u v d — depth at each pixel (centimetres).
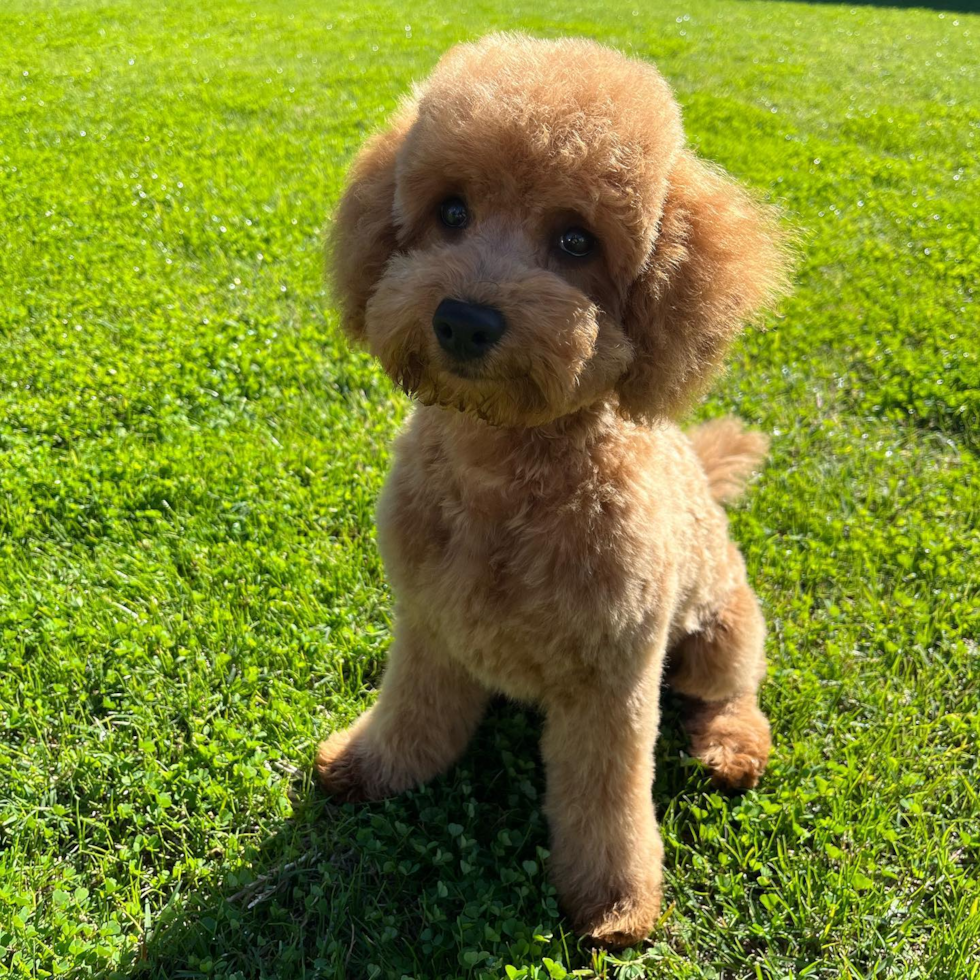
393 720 43
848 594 56
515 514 35
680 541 40
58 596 49
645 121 32
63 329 74
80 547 53
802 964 38
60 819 39
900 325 84
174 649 48
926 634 52
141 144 121
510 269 30
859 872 40
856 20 269
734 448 52
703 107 154
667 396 35
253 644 47
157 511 55
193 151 119
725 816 43
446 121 32
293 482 59
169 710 45
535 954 36
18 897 36
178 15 212
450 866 40
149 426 63
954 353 79
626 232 32
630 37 211
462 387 31
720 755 45
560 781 39
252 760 42
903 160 136
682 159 35
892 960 37
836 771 45
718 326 35
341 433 64
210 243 91
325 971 35
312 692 47
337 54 178
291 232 95
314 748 44
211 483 58
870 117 157
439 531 36
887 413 72
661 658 39
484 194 32
